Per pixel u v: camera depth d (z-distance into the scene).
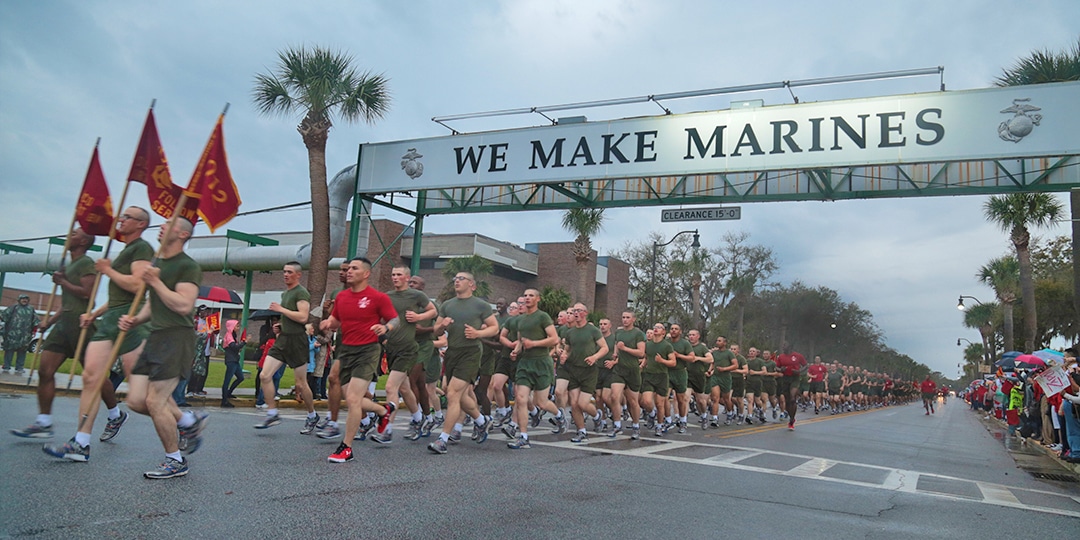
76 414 8.34
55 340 6.21
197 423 5.42
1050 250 46.94
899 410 37.19
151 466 5.33
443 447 7.37
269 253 28.50
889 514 5.58
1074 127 14.37
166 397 4.98
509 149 18.80
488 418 9.40
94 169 6.61
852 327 68.56
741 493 6.15
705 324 54.94
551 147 18.34
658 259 55.72
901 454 10.76
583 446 9.12
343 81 19.16
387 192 20.14
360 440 8.08
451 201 22.06
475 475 6.16
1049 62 19.03
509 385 14.25
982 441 15.79
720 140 16.81
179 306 4.88
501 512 4.75
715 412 14.92
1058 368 11.25
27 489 4.27
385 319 6.52
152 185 6.35
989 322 69.19
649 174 17.33
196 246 45.56
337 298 6.78
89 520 3.72
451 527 4.25
